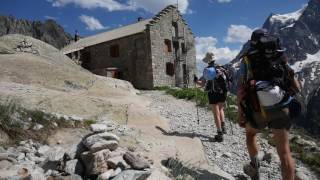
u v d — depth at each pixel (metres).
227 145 10.53
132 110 12.62
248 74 5.82
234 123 13.99
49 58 24.39
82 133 8.52
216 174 7.96
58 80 16.94
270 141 11.32
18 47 26.83
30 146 7.47
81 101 12.03
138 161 6.47
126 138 8.59
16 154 6.99
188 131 11.66
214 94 10.72
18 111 8.50
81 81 17.59
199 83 11.08
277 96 5.50
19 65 17.83
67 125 8.88
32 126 8.20
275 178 8.63
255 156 6.57
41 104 10.92
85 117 10.91
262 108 5.60
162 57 42.25
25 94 11.59
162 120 12.77
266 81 5.63
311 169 10.27
